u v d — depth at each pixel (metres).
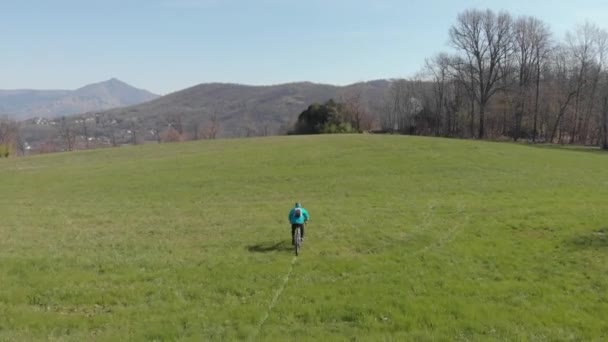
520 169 43.31
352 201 30.75
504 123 102.75
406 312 12.80
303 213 19.39
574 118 94.12
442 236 21.28
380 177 39.91
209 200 32.62
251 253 18.97
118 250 19.62
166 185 39.19
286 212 27.62
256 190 36.00
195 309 13.08
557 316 12.53
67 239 21.75
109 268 16.77
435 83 113.44
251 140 72.44
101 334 11.57
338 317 12.62
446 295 14.07
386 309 12.95
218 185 38.44
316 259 17.97
